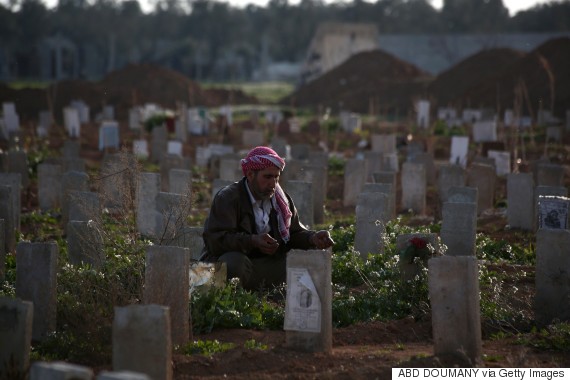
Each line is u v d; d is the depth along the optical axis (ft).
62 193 52.42
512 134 95.35
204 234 35.29
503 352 27.32
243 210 34.86
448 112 150.82
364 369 24.56
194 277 32.55
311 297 26.45
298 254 26.50
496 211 58.44
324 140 120.37
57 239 50.90
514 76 176.76
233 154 75.05
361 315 32.37
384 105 204.64
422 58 306.76
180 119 125.59
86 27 460.96
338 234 47.03
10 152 68.49
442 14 464.24
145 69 217.77
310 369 24.88
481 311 32.19
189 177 55.26
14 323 24.66
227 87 328.08
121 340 23.16
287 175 66.28
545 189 48.49
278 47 506.48
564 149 98.63
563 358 26.81
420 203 61.57
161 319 22.98
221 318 30.48
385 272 35.94
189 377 24.26
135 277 33.01
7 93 184.85
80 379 18.66
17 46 424.87
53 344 27.84
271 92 307.99
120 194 39.73
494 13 445.37
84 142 113.91
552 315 31.86
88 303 29.84
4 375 24.31
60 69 411.34
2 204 45.14
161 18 500.74
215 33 501.97
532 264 41.98
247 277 34.76
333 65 290.56
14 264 41.57
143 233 49.37
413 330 30.55
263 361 25.64
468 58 212.02
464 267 25.40
